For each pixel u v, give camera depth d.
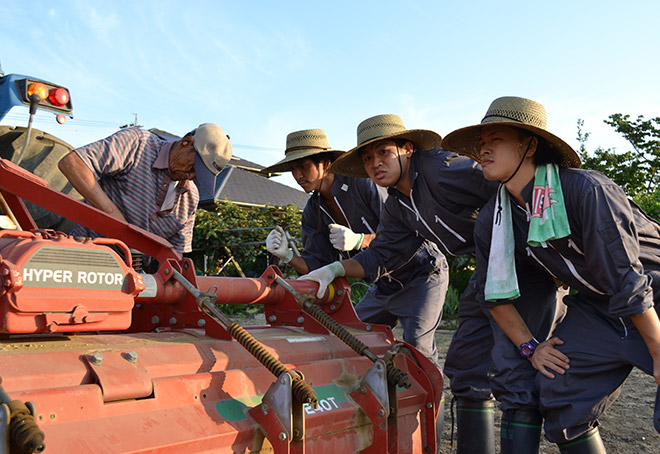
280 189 20.67
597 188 2.26
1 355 1.59
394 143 3.21
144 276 2.18
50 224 3.42
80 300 1.76
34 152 3.49
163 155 3.19
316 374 2.31
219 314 2.10
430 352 3.81
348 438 2.26
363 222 4.03
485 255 2.70
